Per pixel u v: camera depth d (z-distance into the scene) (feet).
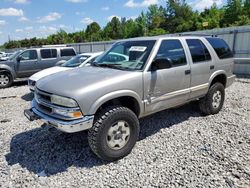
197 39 16.79
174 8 281.74
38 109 12.50
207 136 14.62
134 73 12.51
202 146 13.33
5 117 19.72
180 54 15.05
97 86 11.17
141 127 16.22
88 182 10.48
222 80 19.15
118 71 12.82
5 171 11.42
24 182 10.59
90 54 28.27
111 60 14.75
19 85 37.58
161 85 13.58
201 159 11.99
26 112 13.00
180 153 12.66
